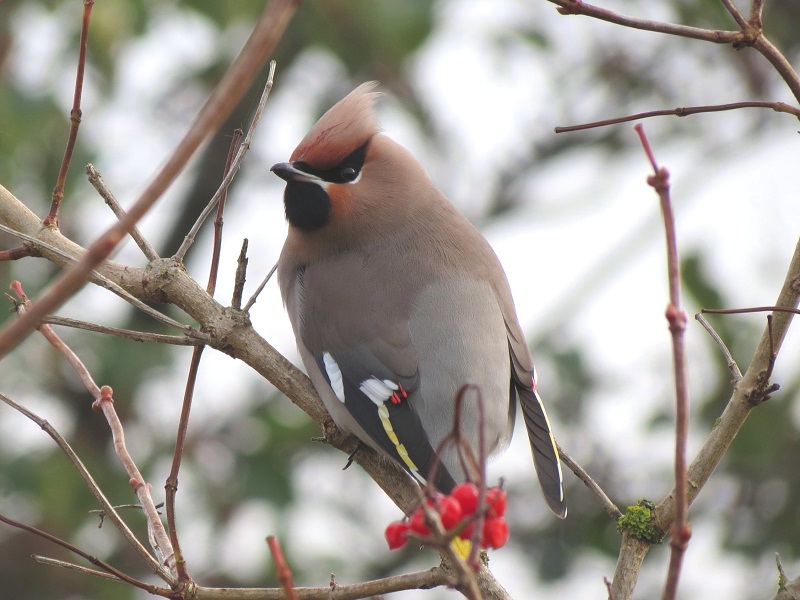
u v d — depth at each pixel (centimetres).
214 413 1160
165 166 350
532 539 1127
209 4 1093
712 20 1307
